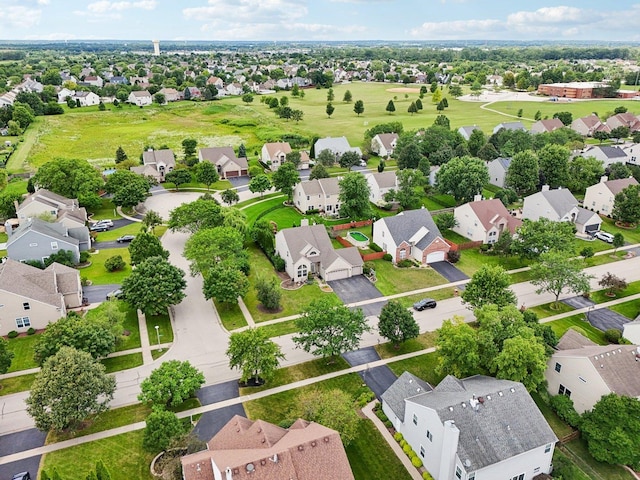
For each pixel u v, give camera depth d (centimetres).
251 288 7131
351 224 9375
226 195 10300
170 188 11825
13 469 4044
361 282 7400
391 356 5625
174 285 6175
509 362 4522
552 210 9081
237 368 5372
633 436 4097
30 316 5950
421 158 12119
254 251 8381
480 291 6028
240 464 3244
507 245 8056
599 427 4225
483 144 13725
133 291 6081
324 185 10319
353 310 5969
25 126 17175
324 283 7350
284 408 4772
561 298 6975
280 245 7769
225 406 4794
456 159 10356
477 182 9781
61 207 9194
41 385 4197
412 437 4244
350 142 16162
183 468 3456
